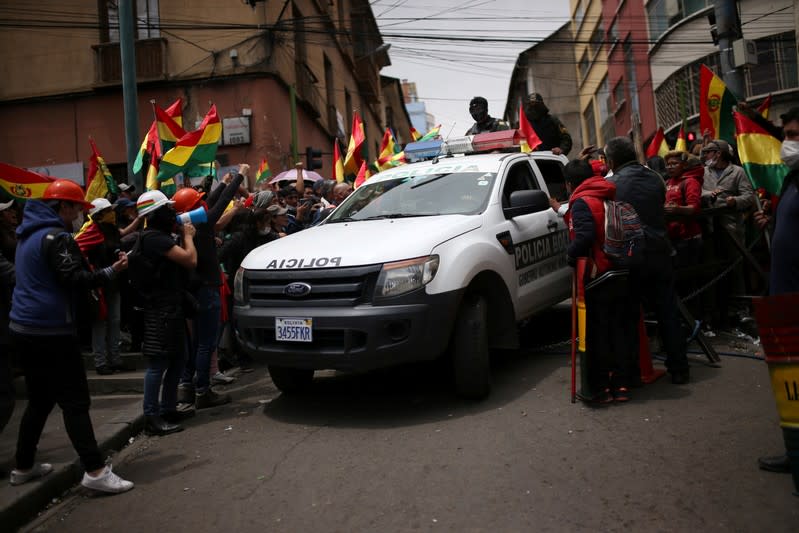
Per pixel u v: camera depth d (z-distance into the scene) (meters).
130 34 8.85
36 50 16.17
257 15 15.62
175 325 4.96
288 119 17.03
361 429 4.54
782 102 18.78
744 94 10.78
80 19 16.03
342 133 24.08
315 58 21.02
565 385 5.12
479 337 4.78
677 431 4.01
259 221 7.16
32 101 16.16
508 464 3.71
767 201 7.03
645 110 25.59
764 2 18.89
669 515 3.01
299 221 8.03
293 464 4.02
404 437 4.29
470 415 4.61
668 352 4.98
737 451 3.65
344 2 26.78
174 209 4.94
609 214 4.63
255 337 4.88
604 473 3.50
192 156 7.10
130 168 8.77
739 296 6.52
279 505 3.46
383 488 3.54
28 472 3.81
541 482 3.45
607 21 30.39
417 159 7.77
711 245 6.66
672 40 22.17
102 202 5.47
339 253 4.68
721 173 6.83
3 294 4.04
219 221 6.24
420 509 3.26
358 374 6.09
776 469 3.36
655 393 4.79
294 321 4.62
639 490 3.28
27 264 3.76
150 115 15.90
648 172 5.04
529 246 5.73
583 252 4.65
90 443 3.82
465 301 4.86
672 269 5.01
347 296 4.52
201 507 3.54
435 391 5.28
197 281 5.37
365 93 29.78
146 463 4.33
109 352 6.58
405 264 4.50
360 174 10.21
